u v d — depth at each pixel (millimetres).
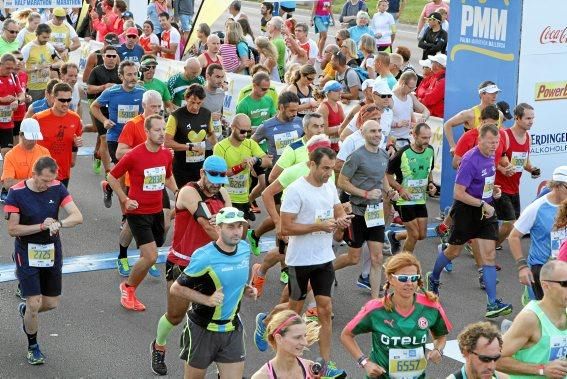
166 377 17016
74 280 21609
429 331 13781
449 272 22766
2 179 20516
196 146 23047
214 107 26391
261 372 11773
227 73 33781
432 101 29578
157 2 46125
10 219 16797
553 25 25266
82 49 43156
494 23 25359
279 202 22062
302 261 16891
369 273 21219
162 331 16750
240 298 14688
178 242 17125
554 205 17234
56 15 37750
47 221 16750
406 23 61219
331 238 17141
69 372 17141
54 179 17234
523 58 25125
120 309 20078
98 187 29188
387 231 23547
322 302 16828
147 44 40344
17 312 19719
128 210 19172
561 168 17047
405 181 21625
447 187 26438
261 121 25312
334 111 25328
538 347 12789
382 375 12961
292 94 22891
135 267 19781
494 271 19859
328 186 17109
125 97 26031
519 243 17406
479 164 19859
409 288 12680
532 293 17797
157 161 19359
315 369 12000
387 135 24641
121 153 22406
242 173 21953
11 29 32844
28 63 32000
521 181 25625
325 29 47688
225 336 14672
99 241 24312
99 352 18000
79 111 32594
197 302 14352
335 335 19047
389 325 12875
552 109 25641
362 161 19562
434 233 25562
